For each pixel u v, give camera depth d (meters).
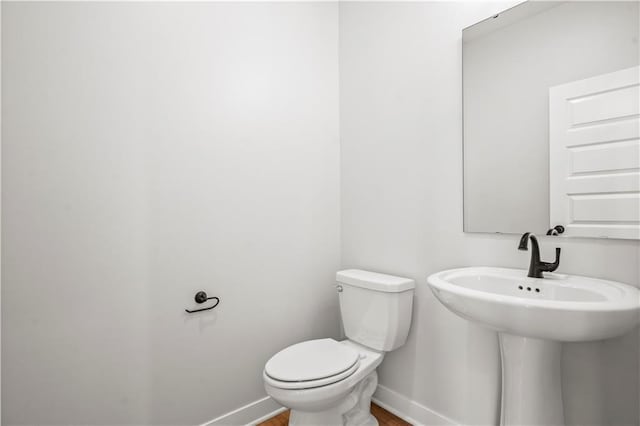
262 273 1.83
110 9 1.38
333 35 2.17
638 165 1.07
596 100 1.16
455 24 1.55
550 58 1.26
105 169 1.36
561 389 1.18
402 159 1.79
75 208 1.30
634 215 1.08
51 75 1.25
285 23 1.94
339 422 1.49
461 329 1.52
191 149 1.58
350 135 2.10
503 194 1.39
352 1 2.09
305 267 2.01
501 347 1.24
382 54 1.89
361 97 2.02
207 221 1.63
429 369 1.65
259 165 1.82
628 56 1.09
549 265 1.18
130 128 1.42
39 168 1.23
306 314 2.01
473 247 1.49
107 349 1.36
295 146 1.97
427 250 1.67
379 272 1.91
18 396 1.20
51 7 1.25
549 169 1.27
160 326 1.49
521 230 1.34
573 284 1.11
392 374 1.84
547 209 1.27
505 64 1.38
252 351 1.79
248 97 1.78
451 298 1.10
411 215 1.74
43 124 1.24
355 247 2.07
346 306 1.83
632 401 1.10
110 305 1.37
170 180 1.52
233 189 1.72
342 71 2.16
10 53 1.18
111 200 1.37
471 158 1.49
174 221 1.53
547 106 1.27
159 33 1.50
